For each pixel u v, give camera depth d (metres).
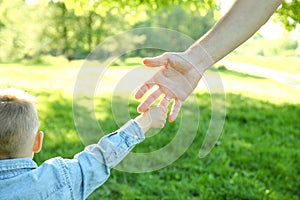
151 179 4.29
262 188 4.24
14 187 1.30
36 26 12.09
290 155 5.37
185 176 4.52
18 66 10.75
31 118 1.39
